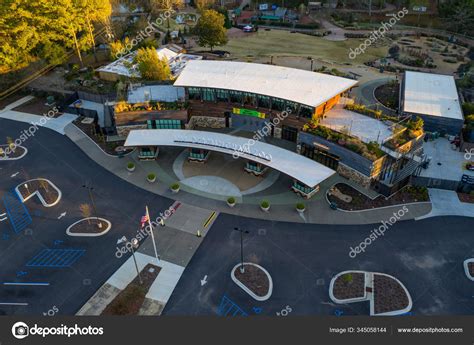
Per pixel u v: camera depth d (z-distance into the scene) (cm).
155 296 4134
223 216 5144
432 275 4300
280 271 4381
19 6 7694
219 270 4422
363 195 5384
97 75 8594
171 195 5525
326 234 4834
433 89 7156
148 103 6569
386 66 9106
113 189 5662
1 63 7894
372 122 6075
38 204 5400
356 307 3984
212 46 9650
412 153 5672
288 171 5359
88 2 8331
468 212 5091
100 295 4175
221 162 6172
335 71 8550
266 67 6938
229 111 6638
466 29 10738
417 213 5084
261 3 13650
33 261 4569
